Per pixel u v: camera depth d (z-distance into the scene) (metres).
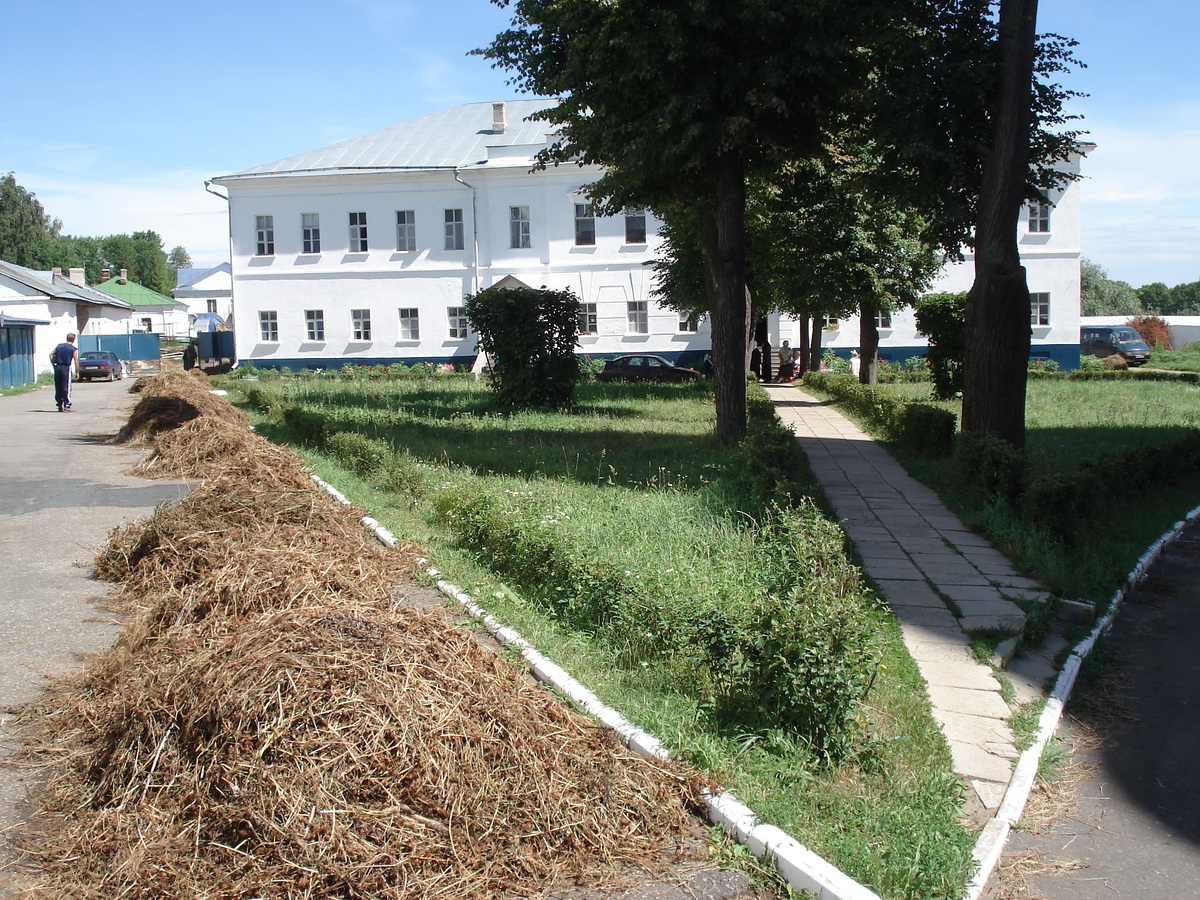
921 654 5.71
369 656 3.79
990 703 5.03
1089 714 5.29
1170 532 9.78
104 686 4.50
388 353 40.09
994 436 10.70
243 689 3.55
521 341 20.70
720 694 4.67
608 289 38.81
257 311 40.53
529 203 38.72
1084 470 9.24
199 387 22.38
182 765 3.51
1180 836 3.97
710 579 5.79
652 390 27.94
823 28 12.77
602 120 13.88
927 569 7.75
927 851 3.46
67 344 22.75
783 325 41.34
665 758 3.99
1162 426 17.95
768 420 14.65
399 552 7.45
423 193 39.28
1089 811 4.17
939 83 12.27
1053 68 12.91
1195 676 5.91
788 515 6.87
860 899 3.08
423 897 3.01
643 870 3.33
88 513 9.46
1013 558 8.05
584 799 3.55
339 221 39.84
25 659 5.19
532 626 5.81
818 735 4.20
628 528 7.72
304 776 3.26
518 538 6.95
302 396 24.89
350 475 11.60
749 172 16.62
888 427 16.86
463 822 3.29
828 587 4.84
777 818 3.62
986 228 12.27
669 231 26.50
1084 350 45.72
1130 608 7.38
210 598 5.27
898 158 13.22
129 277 116.50
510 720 3.74
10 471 12.40
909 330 41.16
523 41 15.23
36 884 3.10
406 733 3.46
